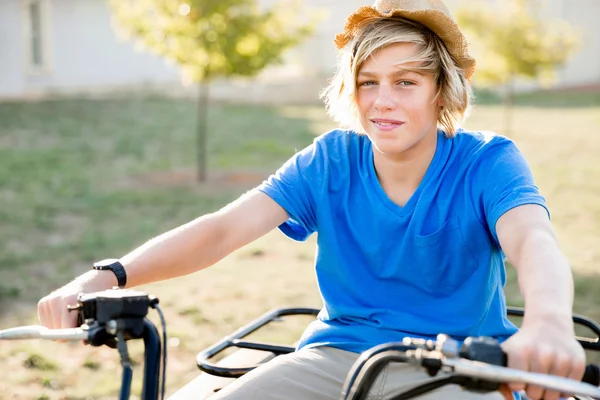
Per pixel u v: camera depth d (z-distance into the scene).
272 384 2.27
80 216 9.79
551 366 1.61
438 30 2.28
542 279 1.85
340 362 2.34
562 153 15.02
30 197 10.84
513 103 25.47
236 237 2.41
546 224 2.09
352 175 2.45
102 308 1.73
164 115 20.52
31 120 18.66
